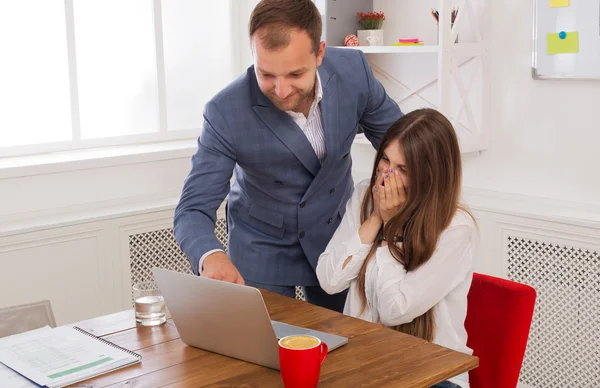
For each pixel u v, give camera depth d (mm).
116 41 3408
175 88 3645
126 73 3459
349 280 2010
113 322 1826
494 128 3041
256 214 2219
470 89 3027
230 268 1772
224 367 1542
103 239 3020
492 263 2932
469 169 3143
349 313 2018
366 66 2197
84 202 3129
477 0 2971
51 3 3197
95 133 3412
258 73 1819
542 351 2928
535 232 2789
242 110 2047
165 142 3568
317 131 2119
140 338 1717
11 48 3133
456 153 1856
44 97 3238
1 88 3133
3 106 3145
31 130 3223
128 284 3113
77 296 2984
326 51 2164
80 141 3322
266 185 2154
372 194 1976
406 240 1868
